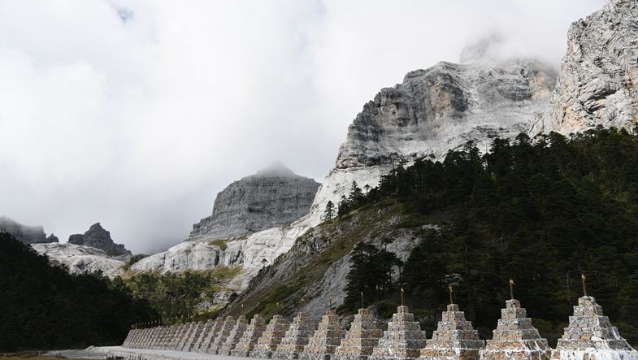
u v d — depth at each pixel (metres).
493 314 106.56
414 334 66.88
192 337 138.88
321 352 79.81
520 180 159.88
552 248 123.94
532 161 188.75
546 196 150.38
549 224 132.75
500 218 143.38
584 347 49.84
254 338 103.00
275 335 96.31
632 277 109.00
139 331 191.25
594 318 50.06
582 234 130.38
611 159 179.50
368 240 177.62
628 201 155.00
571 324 51.50
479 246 138.62
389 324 68.50
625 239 130.38
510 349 54.56
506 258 117.69
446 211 174.50
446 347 60.50
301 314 90.88
